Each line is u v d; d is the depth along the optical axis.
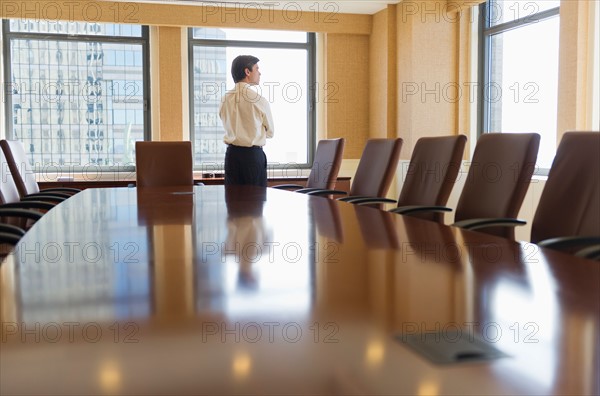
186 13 6.63
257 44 7.19
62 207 2.61
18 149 4.42
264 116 4.68
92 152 6.84
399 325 0.75
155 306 0.84
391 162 3.66
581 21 4.67
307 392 0.53
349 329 0.73
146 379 0.56
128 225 1.92
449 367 0.59
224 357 0.62
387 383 0.55
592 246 1.69
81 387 0.54
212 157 7.16
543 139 5.60
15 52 6.58
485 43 6.45
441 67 6.54
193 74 7.05
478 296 0.92
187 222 2.00
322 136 7.38
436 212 3.02
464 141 2.99
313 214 2.26
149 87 6.90
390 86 6.87
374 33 7.15
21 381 0.55
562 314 0.81
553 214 2.21
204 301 0.87
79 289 0.96
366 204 3.71
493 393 0.53
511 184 2.47
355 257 1.29
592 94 4.66
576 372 0.58
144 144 5.01
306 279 1.04
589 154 2.14
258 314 0.80
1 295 0.92
